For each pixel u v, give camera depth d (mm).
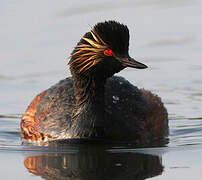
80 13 25969
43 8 26734
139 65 14719
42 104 16969
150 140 16156
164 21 25703
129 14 26000
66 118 16047
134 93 17312
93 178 12602
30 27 24984
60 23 25250
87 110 15789
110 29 14945
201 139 16062
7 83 21484
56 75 21812
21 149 15344
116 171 13078
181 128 17609
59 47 23438
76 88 15906
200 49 23672
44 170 13250
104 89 15922
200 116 18734
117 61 15008
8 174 13008
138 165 13461
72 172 13055
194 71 22047
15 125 18312
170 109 19422
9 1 27547
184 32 24859
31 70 22297
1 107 19672
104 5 27016
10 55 23203
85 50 15297
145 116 16875
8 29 24828
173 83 21359
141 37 24406
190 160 13750
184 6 27422
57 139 15883
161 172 12883
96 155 14469
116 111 16234
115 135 15836
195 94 20531
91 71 15469
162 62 22797
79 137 15711
